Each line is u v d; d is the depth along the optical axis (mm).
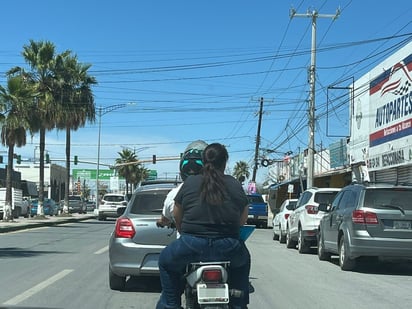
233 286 4828
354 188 13281
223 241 4574
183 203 4676
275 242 21891
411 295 9758
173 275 4832
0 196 39344
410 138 21094
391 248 12164
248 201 4781
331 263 14547
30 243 19250
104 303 8609
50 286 10109
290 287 10453
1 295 9195
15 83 30500
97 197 62062
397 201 12398
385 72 24094
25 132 31547
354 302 9000
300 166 41094
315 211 16750
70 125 40281
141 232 9164
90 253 15875
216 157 4773
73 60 37906
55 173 77875
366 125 26688
